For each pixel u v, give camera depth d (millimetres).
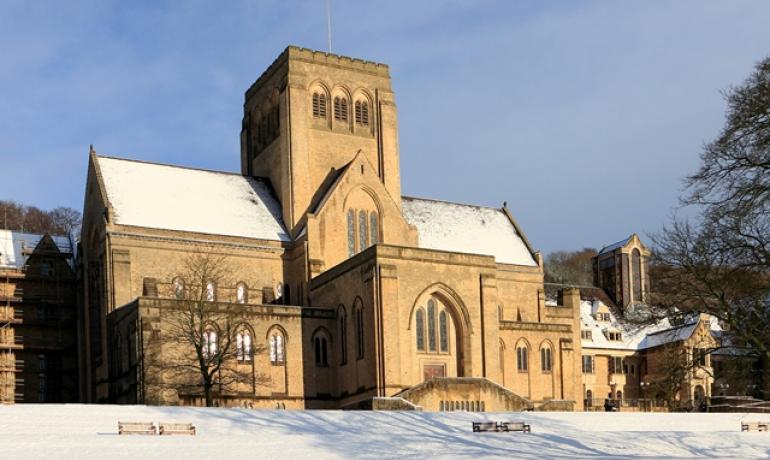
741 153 49969
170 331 86500
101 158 103938
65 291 113688
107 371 94875
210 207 105062
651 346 141625
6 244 115125
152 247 97438
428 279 92688
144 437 52188
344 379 93688
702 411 106062
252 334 91312
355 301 92688
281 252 104125
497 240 123625
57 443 48094
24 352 110125
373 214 107250
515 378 108562
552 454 50312
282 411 69188
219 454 46000
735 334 57656
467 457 47062
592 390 139125
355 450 49125
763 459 49625
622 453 52844
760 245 51969
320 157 110438
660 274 61281
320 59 112312
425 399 84750
